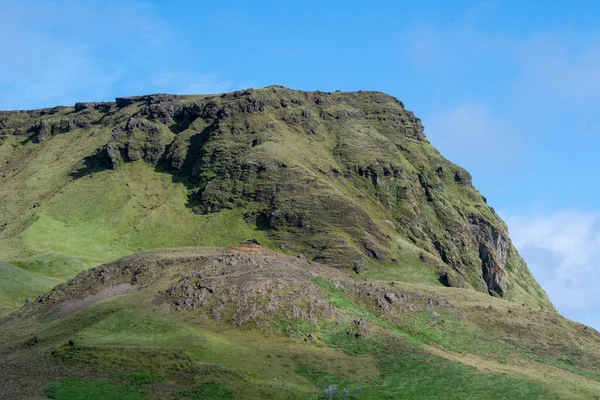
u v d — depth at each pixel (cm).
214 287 9038
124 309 8562
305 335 8319
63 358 7188
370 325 8838
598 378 8962
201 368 7000
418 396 7131
